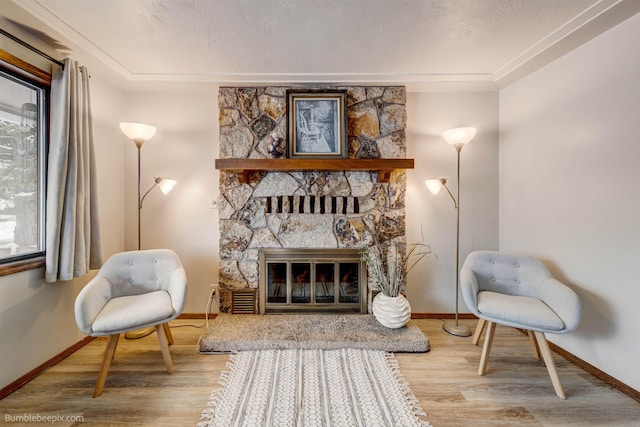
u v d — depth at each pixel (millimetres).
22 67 1854
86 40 2059
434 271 2977
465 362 2166
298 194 2820
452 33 1991
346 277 2930
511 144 2787
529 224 2578
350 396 1753
